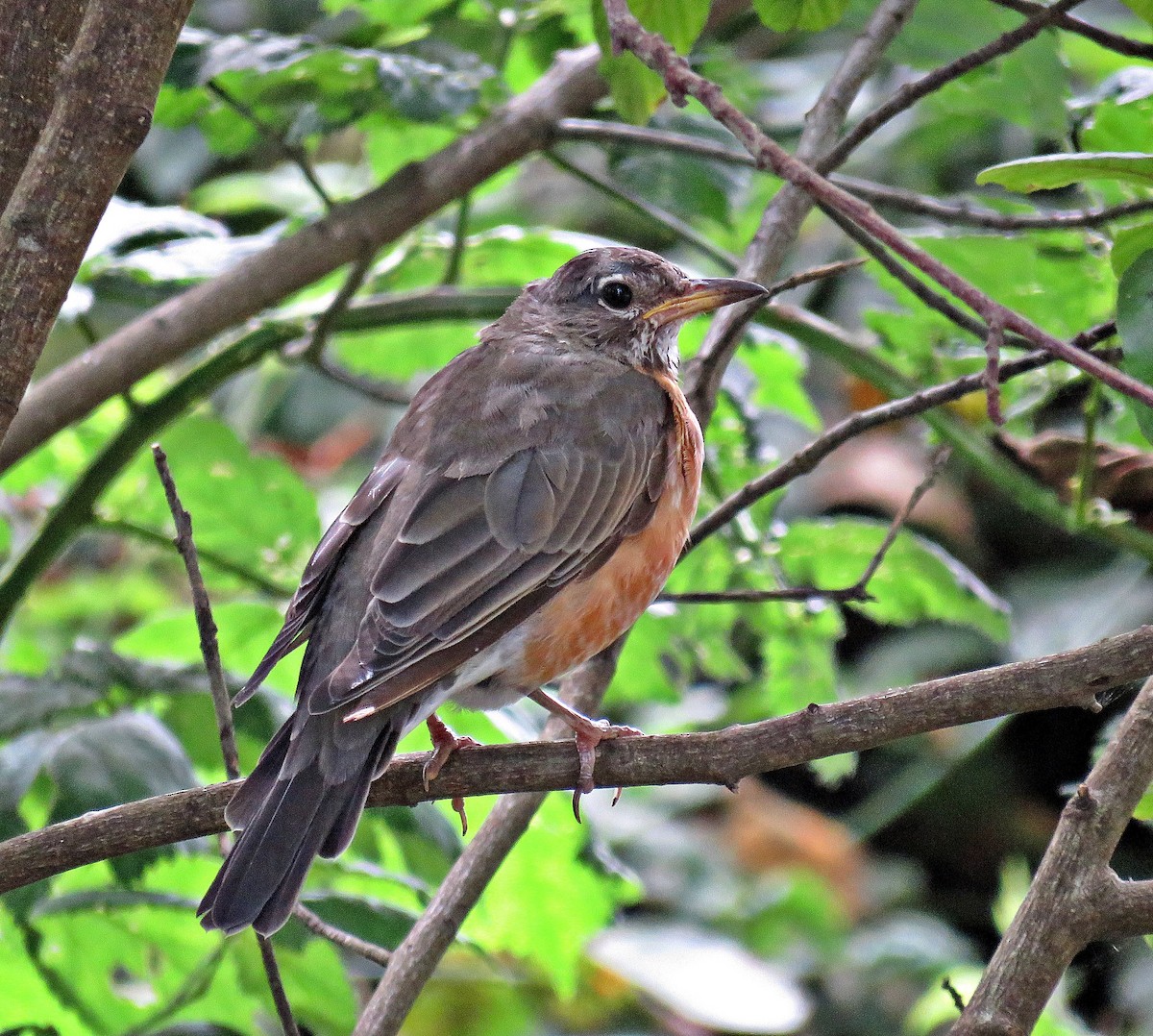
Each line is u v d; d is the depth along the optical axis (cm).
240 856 648
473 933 984
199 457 1000
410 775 688
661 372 900
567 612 770
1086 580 1271
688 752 644
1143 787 627
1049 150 1088
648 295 890
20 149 635
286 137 946
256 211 1456
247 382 1505
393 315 988
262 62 863
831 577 1004
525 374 834
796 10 746
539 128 957
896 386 962
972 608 1003
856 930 1284
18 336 587
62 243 586
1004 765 1296
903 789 1278
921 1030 1145
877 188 884
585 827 917
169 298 1036
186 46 877
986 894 1290
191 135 1362
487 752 676
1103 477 923
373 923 835
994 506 1327
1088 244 929
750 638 1298
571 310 898
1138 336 615
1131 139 832
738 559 998
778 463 1052
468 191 949
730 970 1224
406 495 768
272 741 684
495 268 1123
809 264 1432
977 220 858
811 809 1345
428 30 1048
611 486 791
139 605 1448
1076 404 1015
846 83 902
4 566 1140
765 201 1194
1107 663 589
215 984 869
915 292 842
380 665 689
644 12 752
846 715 618
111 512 1023
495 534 756
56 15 634
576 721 761
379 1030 723
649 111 815
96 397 902
